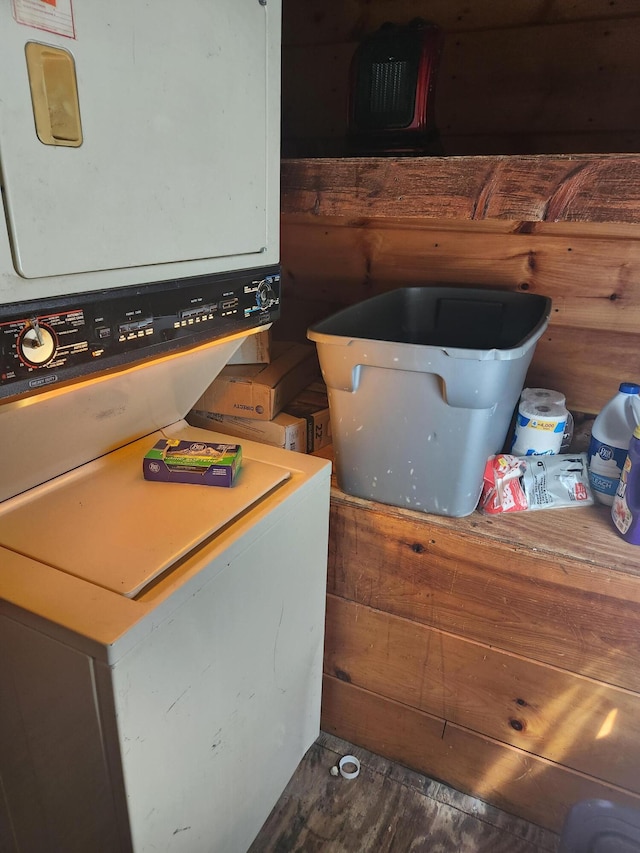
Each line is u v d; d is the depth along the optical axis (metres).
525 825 1.87
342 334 1.71
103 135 1.02
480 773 1.90
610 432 1.68
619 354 1.89
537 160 1.23
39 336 1.00
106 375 1.17
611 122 1.81
